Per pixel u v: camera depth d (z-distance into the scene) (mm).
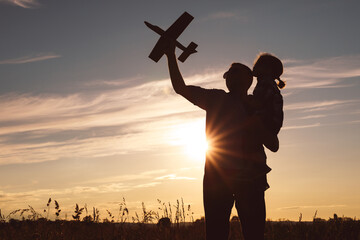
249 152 4203
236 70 4414
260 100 4133
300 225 7629
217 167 4250
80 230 7281
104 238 7184
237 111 4277
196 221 7773
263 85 4191
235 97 4367
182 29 4316
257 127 4094
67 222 7371
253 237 4230
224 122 4293
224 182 4219
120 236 7258
